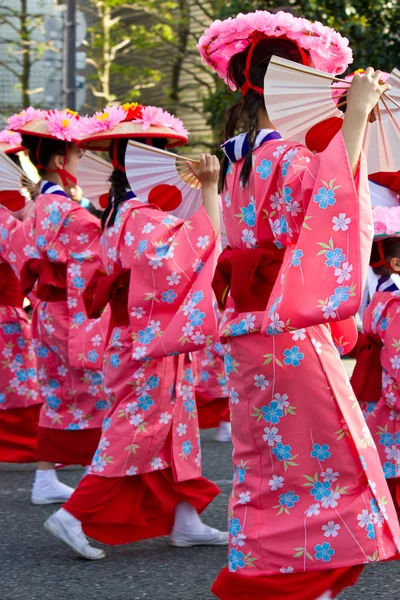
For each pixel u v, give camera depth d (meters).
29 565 5.45
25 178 7.83
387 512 3.99
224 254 4.32
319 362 4.00
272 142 4.06
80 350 6.72
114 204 5.59
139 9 21.75
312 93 3.91
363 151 3.92
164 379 5.46
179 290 5.23
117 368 5.50
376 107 4.13
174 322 5.16
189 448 5.65
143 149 5.32
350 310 3.73
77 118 6.80
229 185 4.29
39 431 6.93
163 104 23.75
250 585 4.04
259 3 16.05
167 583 5.10
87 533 5.51
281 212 3.96
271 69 3.89
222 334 4.23
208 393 8.68
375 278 5.70
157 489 5.57
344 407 4.00
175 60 21.75
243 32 4.17
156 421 5.47
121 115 5.52
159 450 5.52
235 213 4.23
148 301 5.28
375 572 5.18
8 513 6.61
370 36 15.40
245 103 4.23
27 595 4.95
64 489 6.88
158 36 22.16
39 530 6.18
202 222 5.22
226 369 4.30
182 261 5.21
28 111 6.80
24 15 21.67
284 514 4.03
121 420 5.44
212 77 22.62
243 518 4.12
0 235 7.71
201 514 6.42
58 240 6.75
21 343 7.97
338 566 3.91
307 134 4.05
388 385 5.48
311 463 3.99
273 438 4.04
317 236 3.77
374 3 15.37
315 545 3.94
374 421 5.59
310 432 3.98
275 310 3.80
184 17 21.39
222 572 4.20
